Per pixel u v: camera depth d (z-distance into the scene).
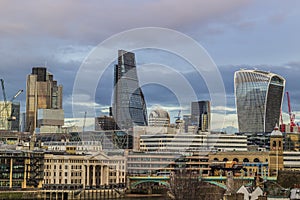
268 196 172.38
